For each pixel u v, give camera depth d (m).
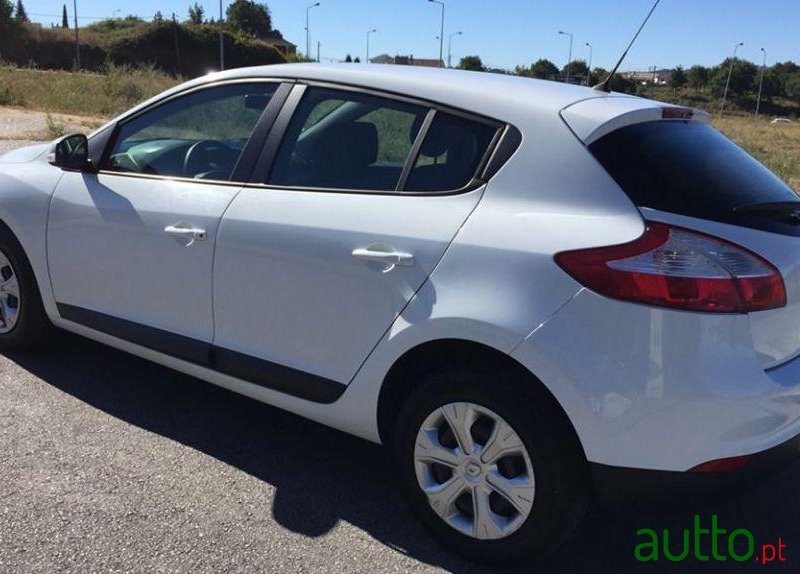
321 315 3.05
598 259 2.47
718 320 2.42
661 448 2.45
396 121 3.08
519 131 2.80
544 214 2.65
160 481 3.28
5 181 4.27
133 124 3.92
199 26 72.25
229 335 3.39
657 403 2.42
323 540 2.94
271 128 3.39
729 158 2.95
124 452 3.51
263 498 3.21
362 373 2.97
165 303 3.61
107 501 3.10
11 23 63.22
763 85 95.12
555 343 2.48
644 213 2.54
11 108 20.00
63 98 21.20
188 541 2.87
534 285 2.54
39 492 3.12
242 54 70.75
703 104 85.12
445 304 2.68
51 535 2.85
